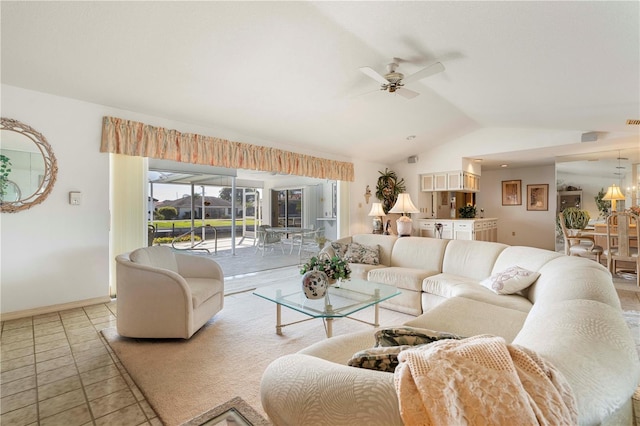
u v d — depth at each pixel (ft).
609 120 13.12
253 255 23.73
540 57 8.04
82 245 11.27
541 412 1.93
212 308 9.76
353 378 2.48
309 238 27.25
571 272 6.46
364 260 13.10
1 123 9.76
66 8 7.32
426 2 6.66
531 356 2.35
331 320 8.04
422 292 10.61
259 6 7.60
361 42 9.12
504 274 8.80
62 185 10.85
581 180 18.57
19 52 8.56
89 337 8.67
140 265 8.36
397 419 2.05
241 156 15.80
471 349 2.39
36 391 6.14
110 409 5.61
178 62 9.71
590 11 5.73
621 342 2.93
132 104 11.94
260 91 12.05
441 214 26.02
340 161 21.39
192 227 24.66
